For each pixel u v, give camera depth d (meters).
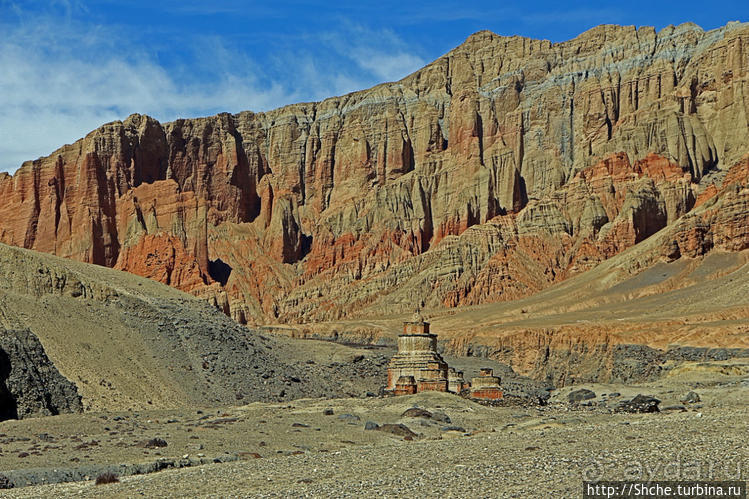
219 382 147.62
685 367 144.25
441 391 119.19
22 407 108.62
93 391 124.19
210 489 58.06
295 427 95.31
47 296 145.62
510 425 92.12
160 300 169.12
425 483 54.91
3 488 65.88
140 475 67.62
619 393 127.75
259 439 88.31
